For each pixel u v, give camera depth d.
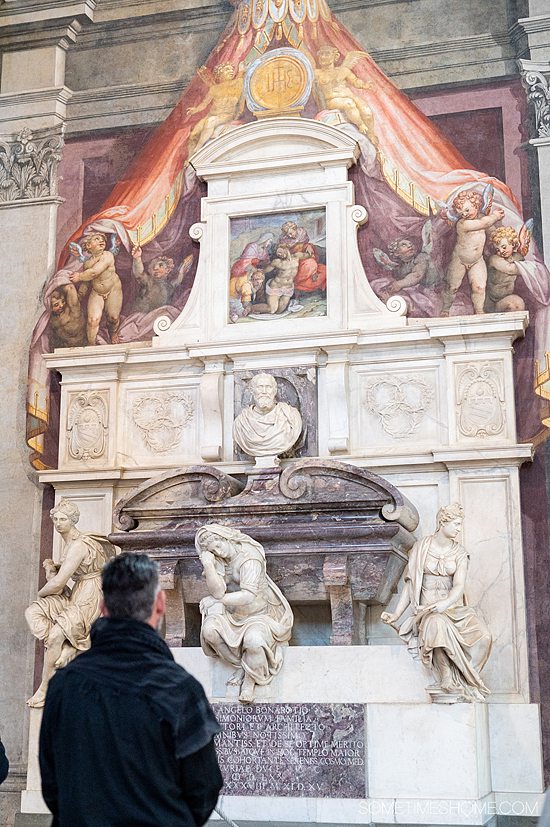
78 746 2.78
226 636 6.62
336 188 8.46
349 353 8.12
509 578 7.38
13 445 8.80
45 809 7.22
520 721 7.10
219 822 6.52
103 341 8.80
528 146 8.19
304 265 8.44
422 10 8.75
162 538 7.28
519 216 8.07
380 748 6.47
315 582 7.09
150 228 8.95
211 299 8.54
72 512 7.79
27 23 9.73
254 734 6.66
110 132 9.30
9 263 9.23
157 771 2.75
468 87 8.47
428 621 6.46
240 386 8.25
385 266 8.27
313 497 7.21
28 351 8.95
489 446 7.58
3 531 8.62
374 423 8.00
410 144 8.48
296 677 6.71
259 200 8.64
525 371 7.77
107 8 9.59
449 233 8.19
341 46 8.88
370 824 6.35
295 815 6.47
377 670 6.62
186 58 9.28
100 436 8.55
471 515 7.56
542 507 7.49
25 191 9.38
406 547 7.33
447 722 6.40
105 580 3.00
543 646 7.24
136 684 2.82
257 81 9.01
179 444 8.40
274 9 9.12
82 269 9.01
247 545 6.89
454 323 7.85
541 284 7.88
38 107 9.52
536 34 8.39
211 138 8.98
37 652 8.29
